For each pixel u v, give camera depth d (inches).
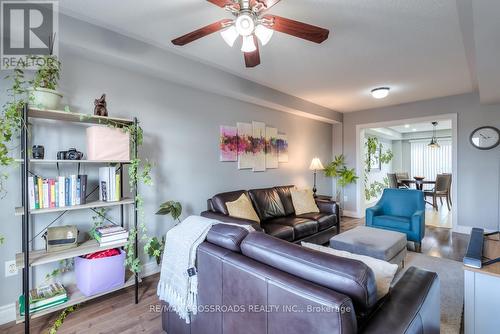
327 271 37.7
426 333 41.9
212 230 58.9
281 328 39.2
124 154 89.3
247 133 159.6
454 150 175.3
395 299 42.1
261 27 69.7
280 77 139.3
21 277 82.4
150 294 94.7
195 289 58.0
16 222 81.7
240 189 155.6
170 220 120.9
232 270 48.1
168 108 120.1
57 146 89.0
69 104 91.1
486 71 106.5
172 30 91.7
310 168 198.4
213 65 123.8
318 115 200.8
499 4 64.4
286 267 41.9
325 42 99.0
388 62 118.5
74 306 85.7
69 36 82.7
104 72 99.8
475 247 72.9
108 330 74.0
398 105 199.9
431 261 120.6
